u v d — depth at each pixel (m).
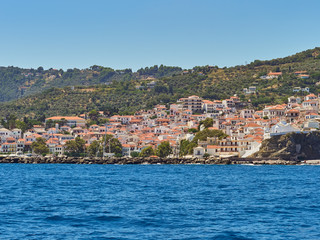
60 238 53.00
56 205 77.25
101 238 53.00
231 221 62.94
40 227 58.88
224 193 95.44
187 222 62.16
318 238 53.25
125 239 52.53
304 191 99.38
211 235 54.56
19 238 52.94
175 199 85.12
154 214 68.25
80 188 105.75
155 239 52.56
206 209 73.06
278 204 78.81
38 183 119.25
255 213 69.38
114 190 101.06
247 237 53.66
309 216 66.81
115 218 64.88
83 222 62.09
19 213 68.88
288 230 57.28
